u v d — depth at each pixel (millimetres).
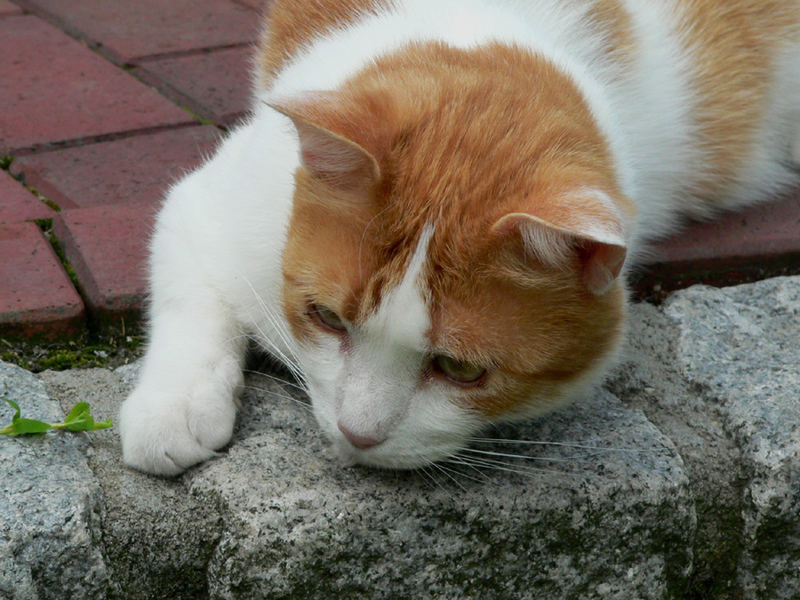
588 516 1062
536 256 1018
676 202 1227
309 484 1051
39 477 1040
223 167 1139
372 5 1146
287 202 1081
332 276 1035
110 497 1048
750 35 1234
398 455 1045
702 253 1199
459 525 1053
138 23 1496
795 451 1086
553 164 1028
